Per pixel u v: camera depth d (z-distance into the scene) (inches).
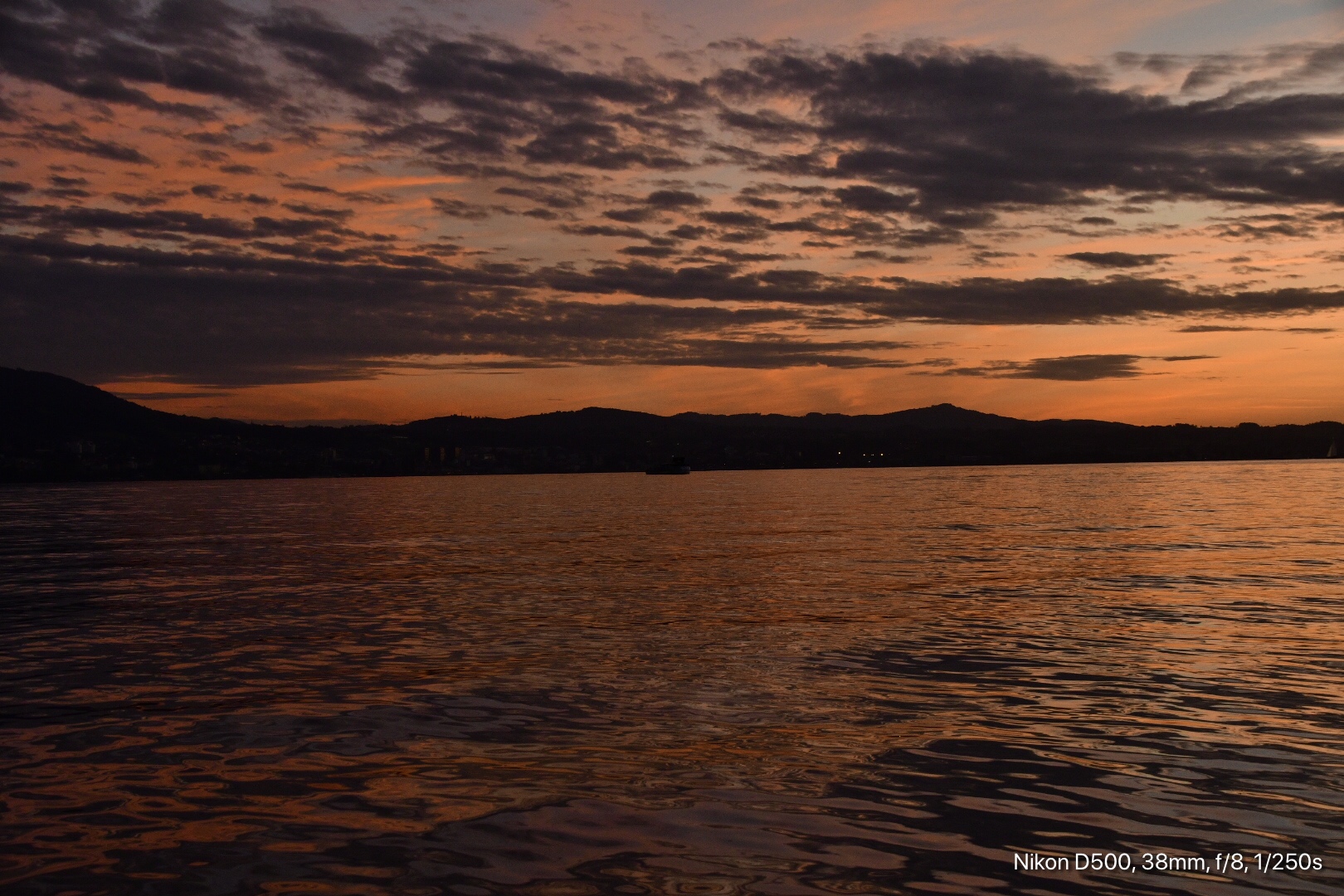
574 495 5128.0
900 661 644.7
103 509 3875.5
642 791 390.9
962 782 399.5
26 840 349.1
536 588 1082.1
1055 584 1059.9
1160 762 423.5
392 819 364.5
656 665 637.3
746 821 358.6
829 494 4598.9
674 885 307.4
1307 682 573.6
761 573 1202.6
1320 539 1653.5
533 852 332.8
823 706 524.1
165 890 307.9
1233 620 808.3
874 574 1176.8
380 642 743.1
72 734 486.6
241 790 399.2
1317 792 383.9
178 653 709.3
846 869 318.3
